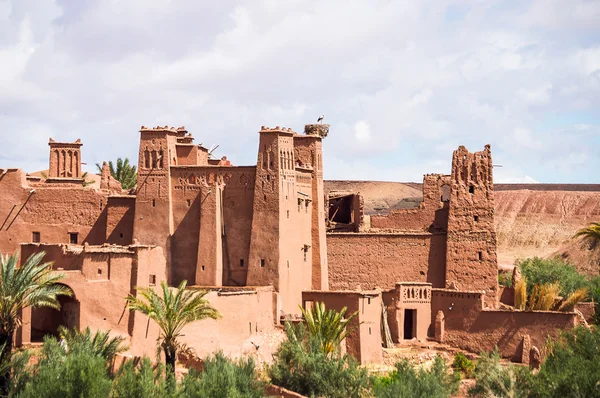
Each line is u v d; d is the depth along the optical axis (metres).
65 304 60.09
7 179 79.50
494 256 82.31
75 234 78.69
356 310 71.75
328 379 62.12
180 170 76.38
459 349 78.19
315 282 78.50
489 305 81.88
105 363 53.94
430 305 79.94
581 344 67.75
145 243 76.12
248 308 68.06
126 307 60.56
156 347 61.59
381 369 70.56
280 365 63.25
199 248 74.69
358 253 83.50
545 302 79.56
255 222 73.88
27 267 54.91
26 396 50.19
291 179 75.19
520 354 76.19
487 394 63.19
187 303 60.31
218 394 54.41
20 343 58.56
